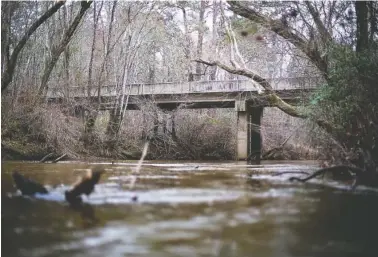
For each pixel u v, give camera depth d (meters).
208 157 35.06
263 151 32.75
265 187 9.04
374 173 9.95
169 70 41.41
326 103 14.15
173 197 7.29
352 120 12.67
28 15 21.48
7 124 23.09
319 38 16.25
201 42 36.09
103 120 34.91
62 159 24.48
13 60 16.86
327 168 10.38
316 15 15.91
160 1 34.56
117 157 29.97
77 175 12.05
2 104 22.53
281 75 31.05
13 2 17.88
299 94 22.78
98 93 29.47
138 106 33.41
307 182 10.29
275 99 18.94
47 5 22.52
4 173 12.46
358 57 12.86
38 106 24.72
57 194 7.58
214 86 32.81
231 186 9.23
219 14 31.08
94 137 28.81
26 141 23.75
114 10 31.27
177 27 38.75
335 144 12.95
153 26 33.78
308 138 16.52
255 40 21.98
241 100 31.83
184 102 33.78
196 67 42.41
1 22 17.20
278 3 17.17
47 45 27.12
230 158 35.34
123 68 32.25
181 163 24.84
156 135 34.00
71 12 27.56
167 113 34.16
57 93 28.92
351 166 10.80
